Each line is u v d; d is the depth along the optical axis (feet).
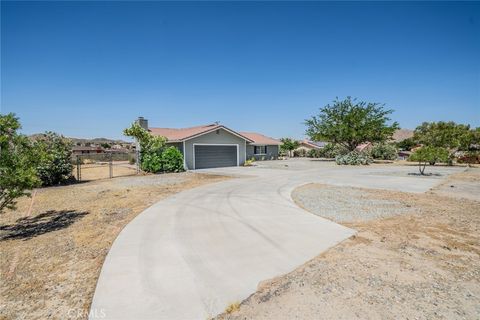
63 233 19.20
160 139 64.64
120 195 33.37
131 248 15.84
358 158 89.92
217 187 39.04
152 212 24.26
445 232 18.29
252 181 45.93
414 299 10.36
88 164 98.58
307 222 20.79
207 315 9.61
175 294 10.94
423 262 13.61
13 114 20.01
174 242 16.79
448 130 83.92
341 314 9.48
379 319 9.20
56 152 44.09
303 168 74.64
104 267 13.39
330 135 100.78
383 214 23.31
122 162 117.39
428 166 79.56
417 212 23.90
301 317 9.37
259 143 116.06
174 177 52.65
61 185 44.34
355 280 11.86
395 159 112.68
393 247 15.64
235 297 10.71
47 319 9.64
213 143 76.95
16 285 12.02
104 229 19.93
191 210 24.93
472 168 71.72
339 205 26.96
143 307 10.07
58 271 13.37
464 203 27.68
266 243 16.48
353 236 17.56
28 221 22.79
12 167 19.56
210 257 14.52
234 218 22.08
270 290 11.20
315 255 14.64
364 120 97.66
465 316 9.34
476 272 12.51
